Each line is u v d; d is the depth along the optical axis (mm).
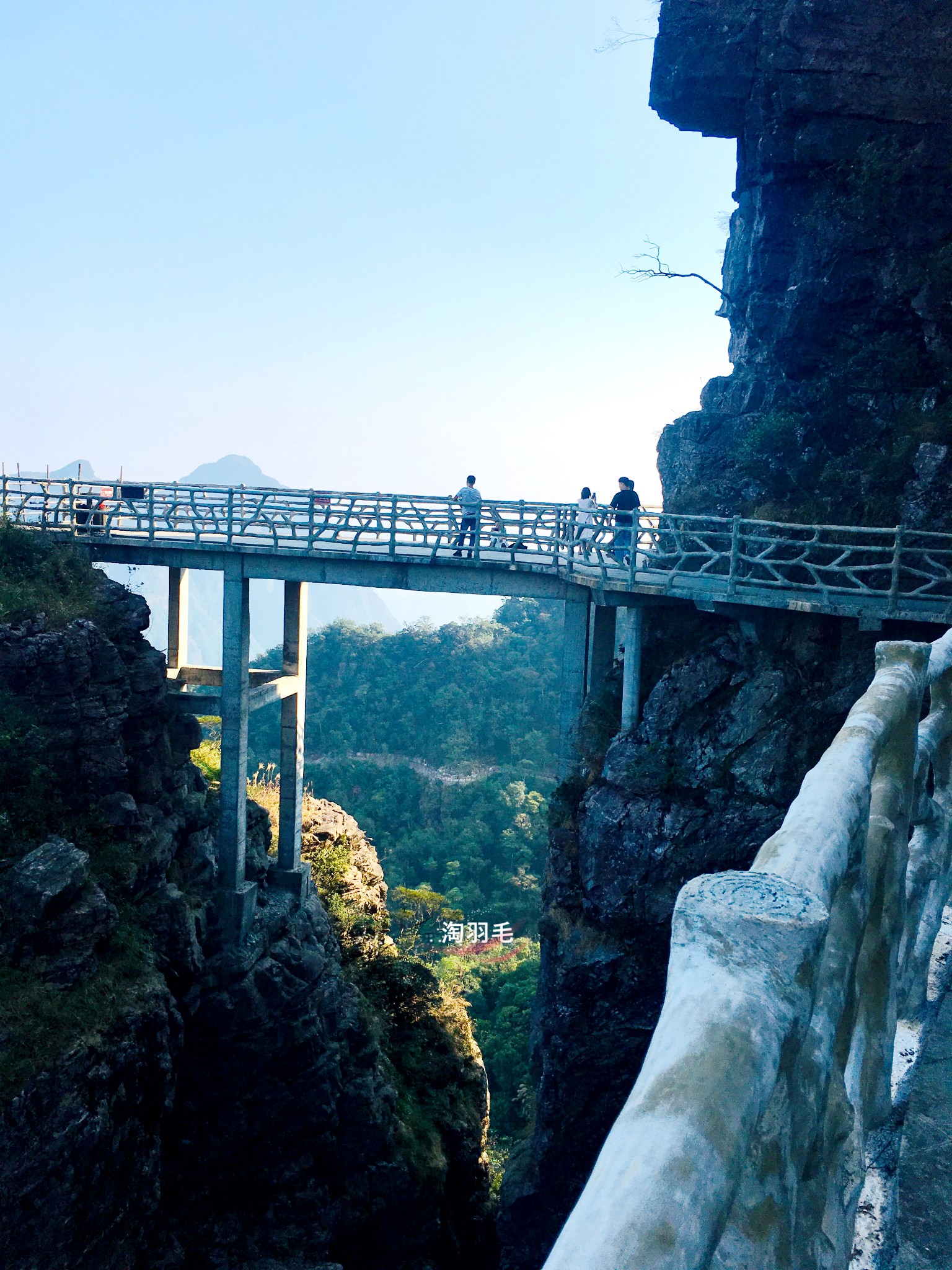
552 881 20562
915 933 3379
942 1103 2721
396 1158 25297
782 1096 1443
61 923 17547
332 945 28266
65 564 23312
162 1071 18500
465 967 60438
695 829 18297
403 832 92688
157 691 22781
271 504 23797
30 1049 15867
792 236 26672
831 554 21688
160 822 22156
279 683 26203
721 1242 1351
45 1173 15547
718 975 1278
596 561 22828
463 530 22562
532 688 108125
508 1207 22266
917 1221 2250
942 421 21812
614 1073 19219
